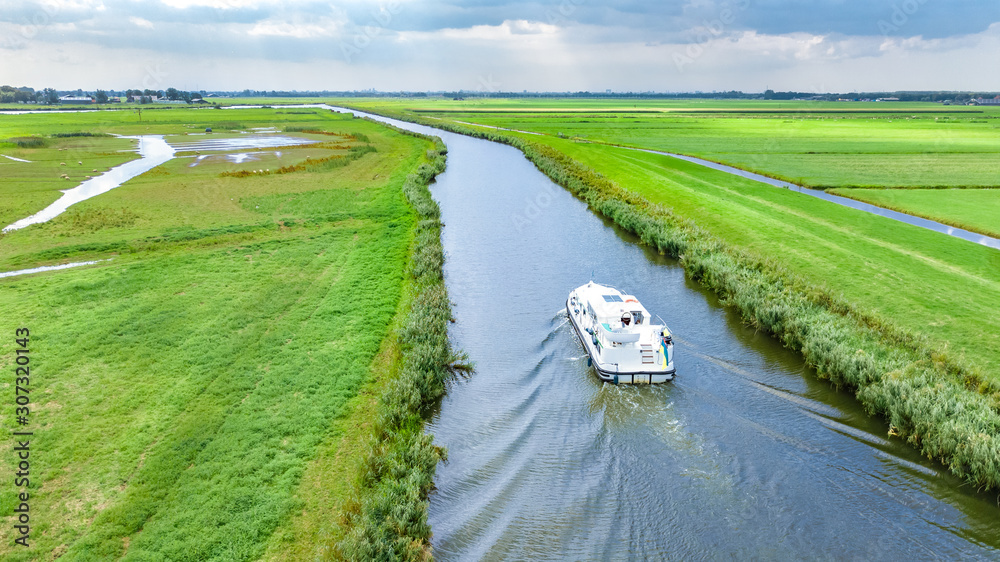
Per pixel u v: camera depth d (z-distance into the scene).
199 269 33.53
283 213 47.59
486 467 17.53
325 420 18.81
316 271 33.72
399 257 36.69
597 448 18.39
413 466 16.69
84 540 13.65
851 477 16.84
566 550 14.49
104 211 47.06
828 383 21.92
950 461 16.84
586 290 27.20
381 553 13.29
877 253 35.03
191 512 14.63
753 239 38.78
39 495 15.15
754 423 19.52
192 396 20.02
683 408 20.50
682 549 14.49
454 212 51.28
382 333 25.64
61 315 26.59
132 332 24.97
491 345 25.77
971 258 34.12
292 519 14.55
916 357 21.53
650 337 22.47
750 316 27.17
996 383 19.19
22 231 40.78
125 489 15.48
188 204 50.47
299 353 23.44
